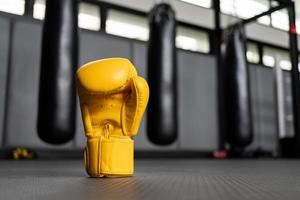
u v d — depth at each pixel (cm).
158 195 76
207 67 625
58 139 217
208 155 592
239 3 684
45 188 89
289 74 716
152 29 288
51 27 217
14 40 464
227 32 353
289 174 153
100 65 122
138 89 122
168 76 279
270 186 96
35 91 465
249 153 588
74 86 222
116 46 541
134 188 90
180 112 577
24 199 70
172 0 620
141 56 559
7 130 441
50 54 214
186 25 640
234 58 340
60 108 212
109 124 125
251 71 673
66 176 132
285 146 598
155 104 273
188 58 607
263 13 435
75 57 225
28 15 486
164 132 272
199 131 591
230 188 90
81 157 478
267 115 678
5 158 432
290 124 689
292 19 415
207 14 655
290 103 698
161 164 286
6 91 448
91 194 77
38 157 453
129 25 584
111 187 92
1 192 81
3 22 462
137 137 527
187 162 342
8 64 455
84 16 545
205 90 613
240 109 334
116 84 119
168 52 282
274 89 698
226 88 345
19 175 138
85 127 126
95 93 121
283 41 741
